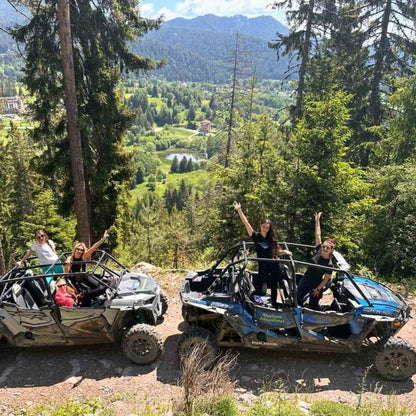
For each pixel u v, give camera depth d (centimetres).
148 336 643
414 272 1262
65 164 1600
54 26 1465
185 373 526
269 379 627
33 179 2944
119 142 1806
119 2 1570
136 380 621
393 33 1975
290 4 2045
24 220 2800
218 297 649
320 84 1861
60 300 657
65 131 1650
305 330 641
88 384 612
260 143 1611
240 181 1653
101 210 1805
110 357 682
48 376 633
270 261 652
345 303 682
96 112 1611
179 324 794
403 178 1371
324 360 679
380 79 2058
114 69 1680
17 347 713
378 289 701
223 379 548
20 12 1383
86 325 662
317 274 664
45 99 1487
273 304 662
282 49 2136
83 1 1501
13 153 2919
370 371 650
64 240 2559
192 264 1609
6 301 669
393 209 1402
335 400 578
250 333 641
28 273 724
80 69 1567
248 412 519
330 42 2080
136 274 777
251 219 1581
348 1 2061
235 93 2553
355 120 2100
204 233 2381
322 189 1336
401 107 1586
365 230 1410
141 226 3597
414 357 612
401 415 528
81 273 671
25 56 1450
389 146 1692
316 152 1367
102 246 1869
